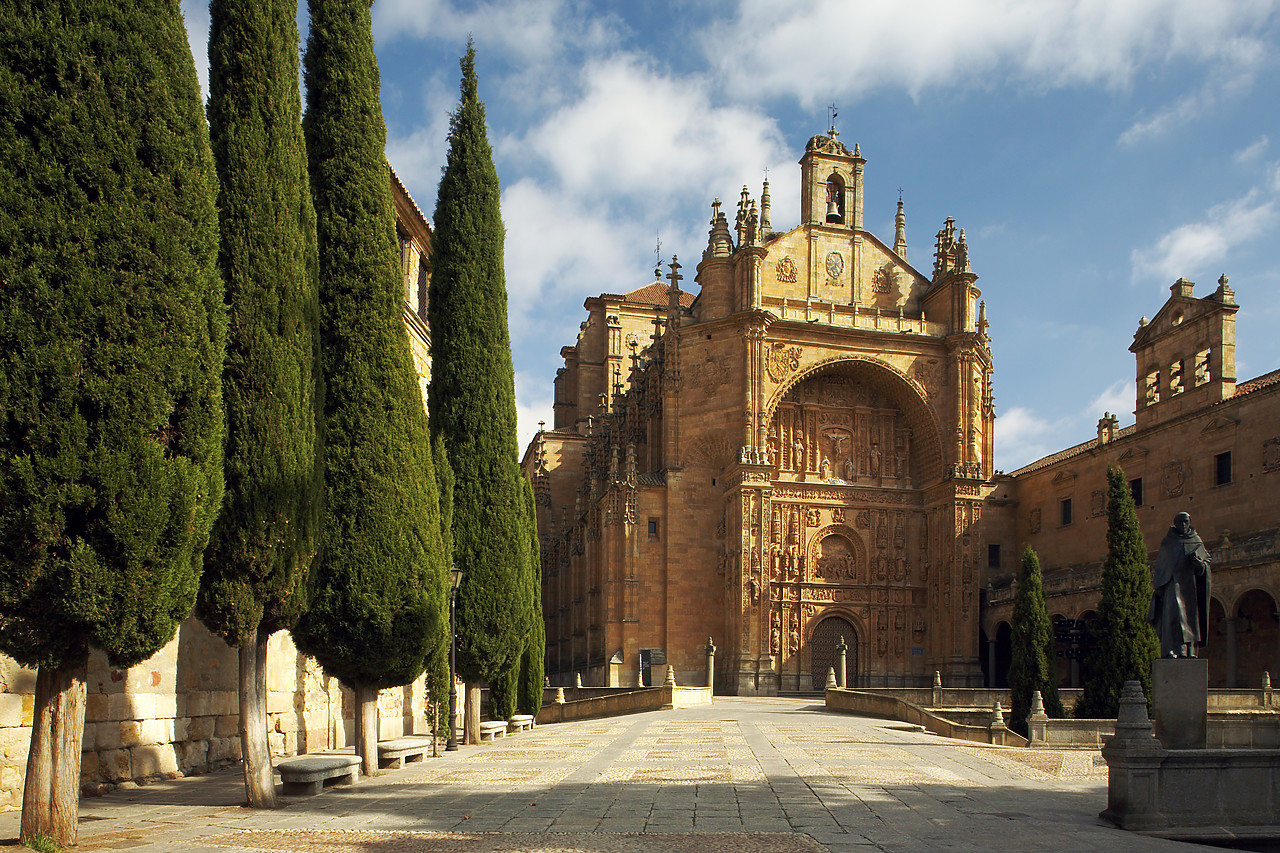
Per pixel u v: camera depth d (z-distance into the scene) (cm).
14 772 1688
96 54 1299
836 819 1514
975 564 6806
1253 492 5197
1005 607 6838
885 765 2305
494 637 2975
